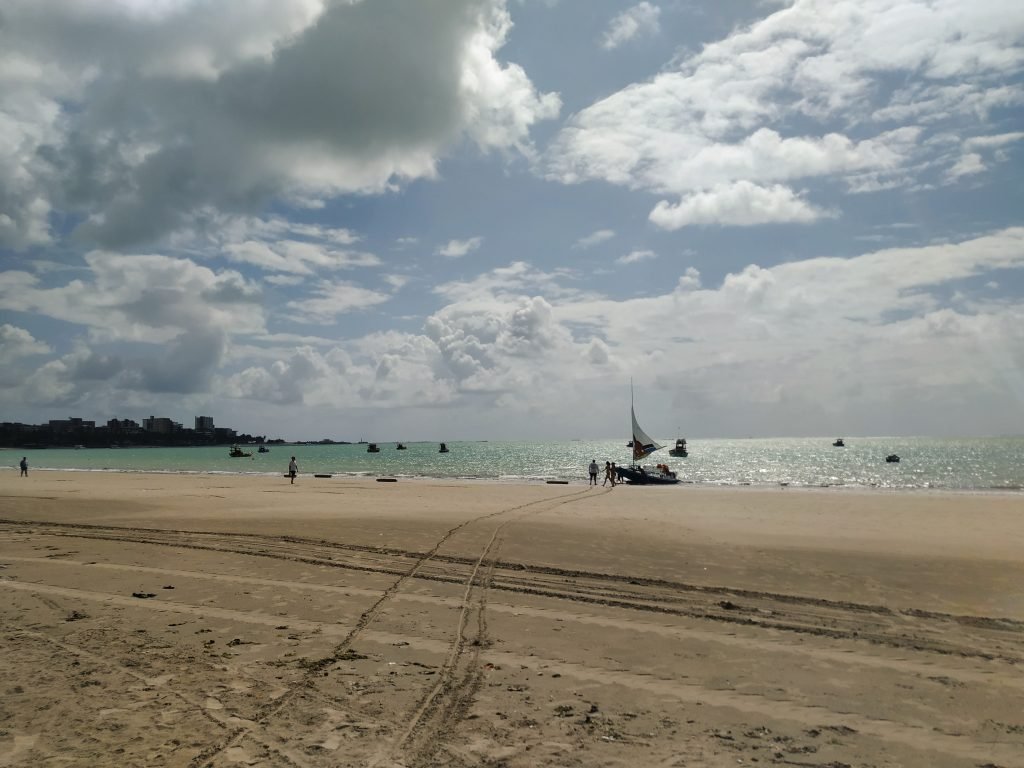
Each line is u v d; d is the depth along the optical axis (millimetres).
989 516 22156
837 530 18156
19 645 7934
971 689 6770
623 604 10062
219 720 5777
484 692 6547
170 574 12141
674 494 34375
